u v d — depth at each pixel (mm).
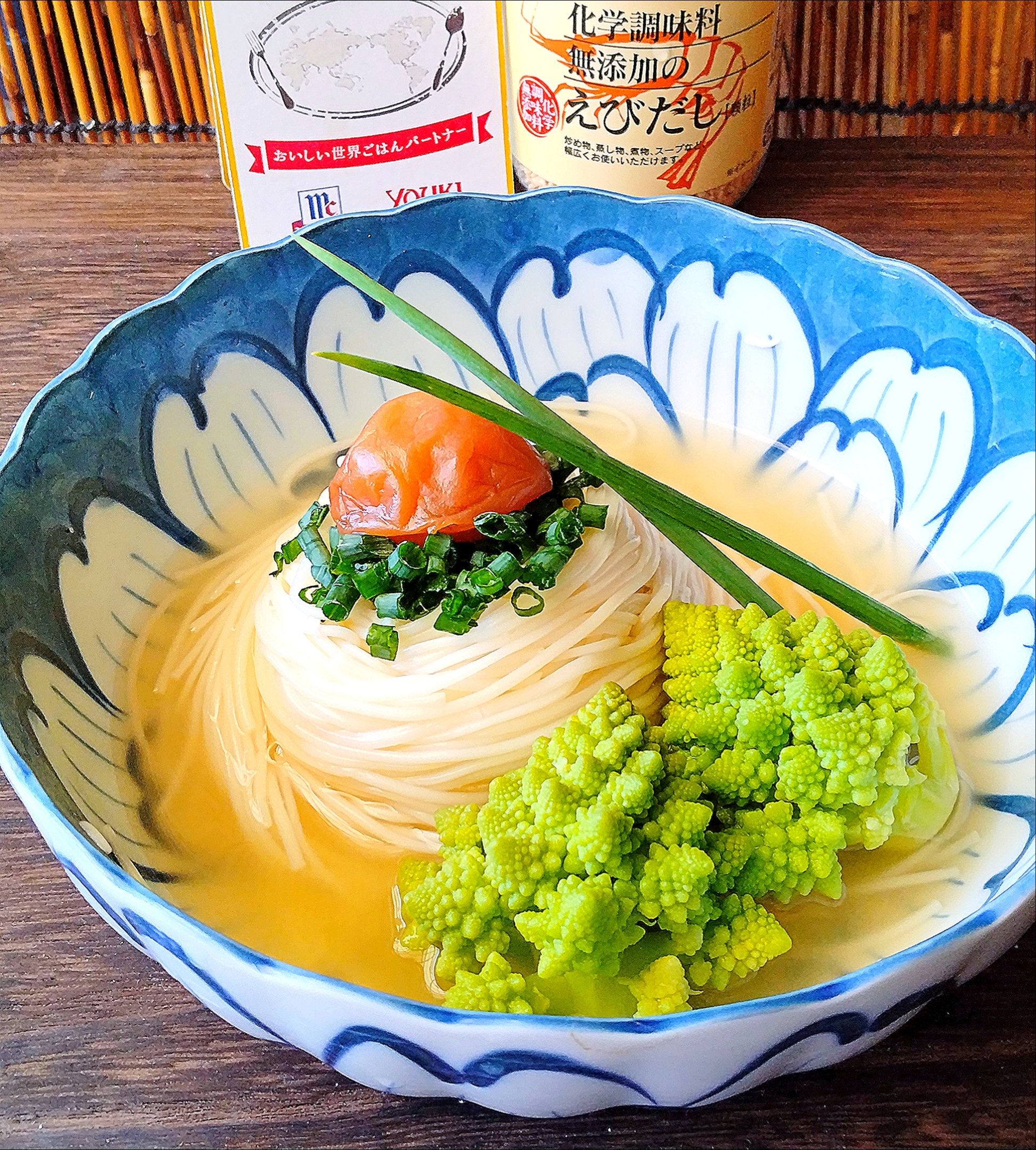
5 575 185
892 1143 165
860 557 232
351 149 264
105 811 187
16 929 184
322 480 246
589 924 146
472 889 158
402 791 198
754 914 162
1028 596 203
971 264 280
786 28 330
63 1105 167
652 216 239
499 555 186
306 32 248
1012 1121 167
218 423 234
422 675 195
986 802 192
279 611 209
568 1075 140
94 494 209
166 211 292
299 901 190
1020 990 177
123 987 178
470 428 188
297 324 238
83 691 196
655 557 212
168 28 352
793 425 248
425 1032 135
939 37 331
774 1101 168
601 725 162
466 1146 165
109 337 212
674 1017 133
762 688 169
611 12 250
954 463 222
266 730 212
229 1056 172
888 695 167
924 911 179
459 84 265
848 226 291
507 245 243
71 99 358
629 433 256
